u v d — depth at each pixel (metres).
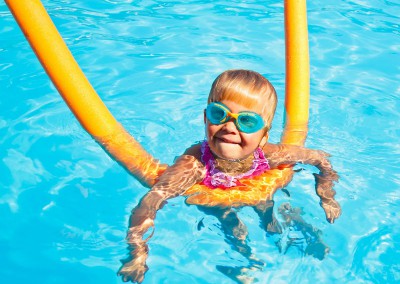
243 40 2.76
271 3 3.12
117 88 2.40
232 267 1.74
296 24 2.03
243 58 2.62
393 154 2.14
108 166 2.05
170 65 2.56
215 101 1.75
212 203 1.82
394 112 2.35
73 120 2.24
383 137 2.22
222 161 1.84
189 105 2.32
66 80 1.86
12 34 2.76
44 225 1.86
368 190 1.99
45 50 1.83
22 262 1.75
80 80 1.88
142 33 2.80
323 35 2.85
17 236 1.82
